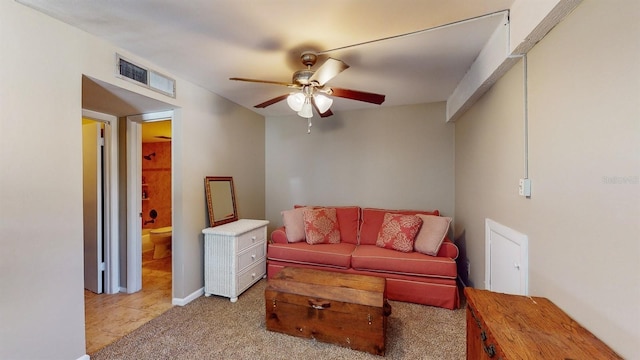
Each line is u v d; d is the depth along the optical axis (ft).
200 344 6.44
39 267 5.08
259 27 5.73
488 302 4.36
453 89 9.71
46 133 5.18
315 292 6.57
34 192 5.01
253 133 12.85
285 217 10.94
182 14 5.26
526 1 4.57
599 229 3.40
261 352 6.13
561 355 3.07
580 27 3.71
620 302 3.10
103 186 9.55
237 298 8.91
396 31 5.87
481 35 6.03
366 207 12.44
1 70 4.58
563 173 4.08
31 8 4.96
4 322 4.63
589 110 3.55
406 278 8.64
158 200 19.22
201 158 9.37
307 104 7.09
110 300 8.93
